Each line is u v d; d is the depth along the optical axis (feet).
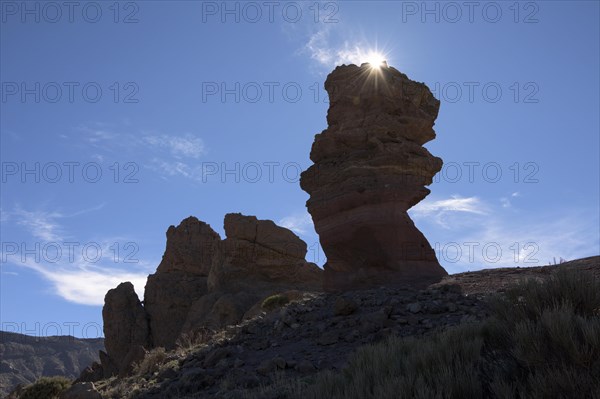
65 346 627.05
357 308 58.85
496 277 65.36
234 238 214.48
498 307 32.63
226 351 55.98
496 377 23.26
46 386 87.40
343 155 85.56
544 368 23.65
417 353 28.91
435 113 91.35
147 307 244.01
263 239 216.13
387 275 75.46
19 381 513.04
